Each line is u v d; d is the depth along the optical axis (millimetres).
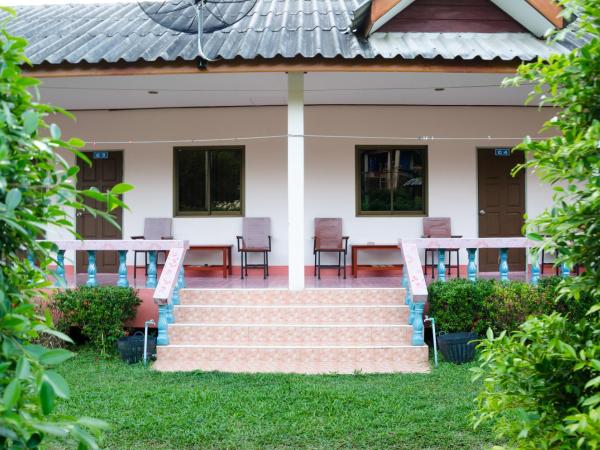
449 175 10742
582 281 2611
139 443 4605
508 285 7430
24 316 1938
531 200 10727
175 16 8500
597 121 2438
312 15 10008
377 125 10672
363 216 10703
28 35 9445
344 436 4715
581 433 2174
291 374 6523
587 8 2531
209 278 10219
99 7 11883
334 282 9508
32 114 1913
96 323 7324
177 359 7145
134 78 8297
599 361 2230
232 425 4934
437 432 4770
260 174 10750
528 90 9320
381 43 8258
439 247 7891
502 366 2645
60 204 2117
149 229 10656
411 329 7367
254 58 7527
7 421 1641
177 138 10812
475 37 8656
